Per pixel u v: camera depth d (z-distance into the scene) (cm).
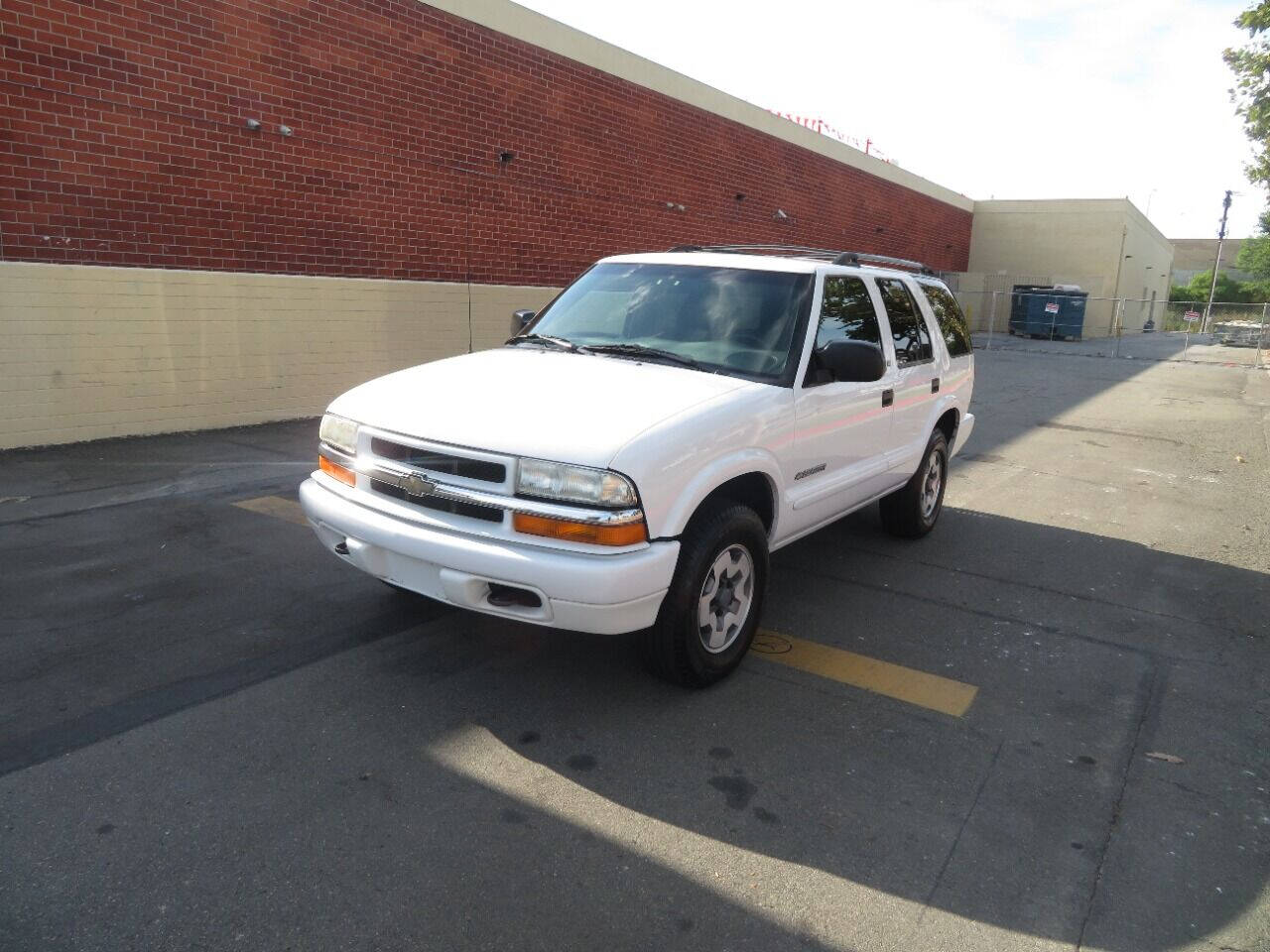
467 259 1250
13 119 782
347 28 1045
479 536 350
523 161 1321
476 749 350
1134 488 892
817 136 2209
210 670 404
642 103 1559
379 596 499
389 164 1119
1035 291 3384
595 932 256
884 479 560
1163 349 3209
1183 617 530
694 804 320
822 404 459
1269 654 480
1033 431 1227
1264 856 306
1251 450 1130
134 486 718
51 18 794
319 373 1062
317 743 348
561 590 334
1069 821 321
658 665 391
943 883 285
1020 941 262
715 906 270
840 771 347
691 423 370
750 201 1952
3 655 412
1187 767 362
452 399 387
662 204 1653
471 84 1216
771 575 574
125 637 436
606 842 297
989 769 354
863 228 2578
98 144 841
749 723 380
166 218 900
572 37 1379
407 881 273
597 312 501
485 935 253
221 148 937
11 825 291
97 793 310
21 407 814
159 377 911
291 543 584
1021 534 702
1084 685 432
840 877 286
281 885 269
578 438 345
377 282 1112
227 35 927
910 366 578
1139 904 279
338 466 406
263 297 989
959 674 438
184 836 289
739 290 480
